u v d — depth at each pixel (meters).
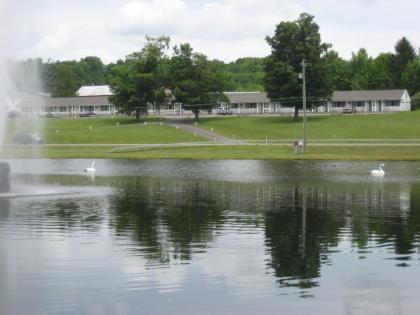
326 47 127.38
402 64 189.50
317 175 48.12
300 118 123.69
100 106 167.25
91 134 108.12
